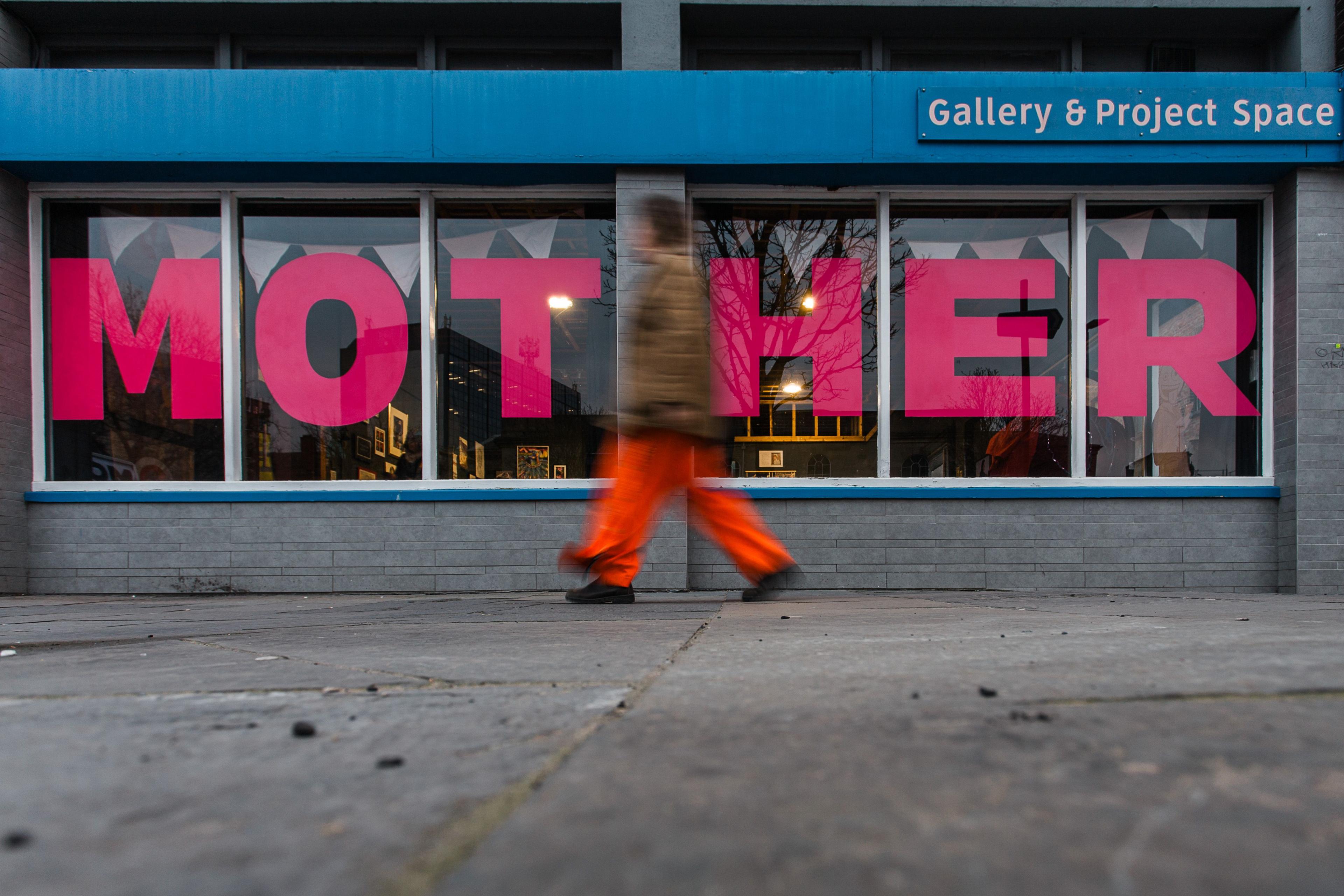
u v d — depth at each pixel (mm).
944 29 5984
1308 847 669
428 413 5934
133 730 1187
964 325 6043
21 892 594
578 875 621
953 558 5727
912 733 1093
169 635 2826
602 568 4051
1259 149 5547
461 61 6117
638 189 5660
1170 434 5980
